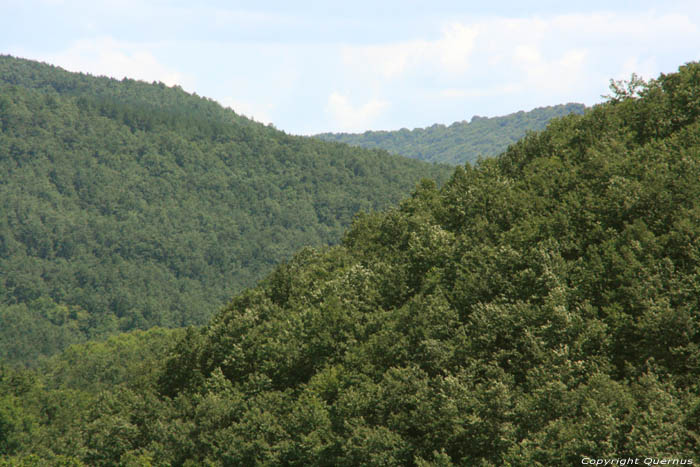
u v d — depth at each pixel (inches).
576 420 1000.9
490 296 1453.0
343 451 1299.2
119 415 1909.4
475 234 1782.7
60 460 1996.8
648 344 1103.6
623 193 1433.3
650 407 909.8
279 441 1429.6
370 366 1433.3
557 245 1422.2
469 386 1213.7
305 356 1704.0
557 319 1175.0
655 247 1246.3
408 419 1242.6
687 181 1381.6
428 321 1438.2
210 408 1631.4
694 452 862.5
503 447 1069.1
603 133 2032.5
